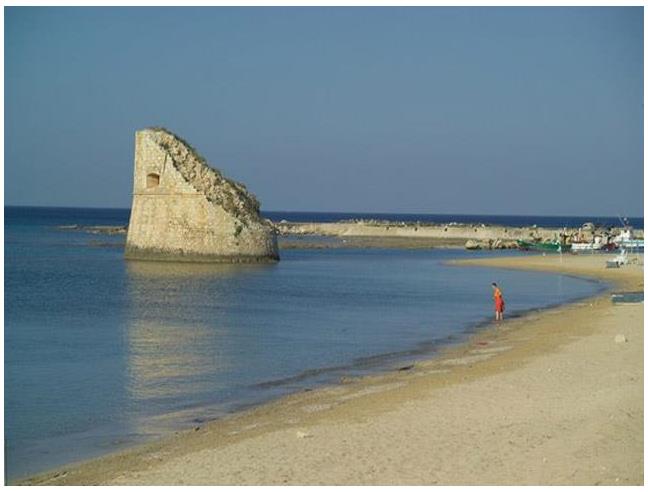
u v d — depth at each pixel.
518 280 66.31
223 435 18.41
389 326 38.66
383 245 128.25
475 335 34.94
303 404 21.61
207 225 81.00
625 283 62.59
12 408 21.67
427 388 22.41
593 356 26.50
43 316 42.12
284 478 14.70
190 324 39.53
